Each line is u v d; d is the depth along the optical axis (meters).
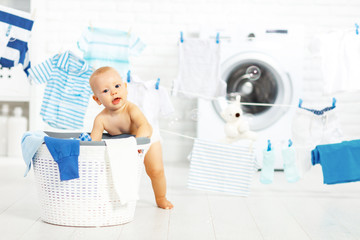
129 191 1.80
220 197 2.44
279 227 1.92
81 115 2.44
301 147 2.45
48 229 1.79
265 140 3.37
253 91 3.38
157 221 1.95
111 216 1.84
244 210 2.19
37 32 3.42
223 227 1.89
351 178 2.22
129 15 3.65
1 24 2.23
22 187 2.55
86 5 3.64
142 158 1.93
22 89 3.42
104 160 1.78
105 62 2.64
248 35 3.36
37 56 3.44
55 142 1.74
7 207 2.12
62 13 3.63
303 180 3.02
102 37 2.64
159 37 3.67
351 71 2.57
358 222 2.03
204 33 3.38
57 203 1.82
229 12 3.66
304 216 2.11
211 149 2.36
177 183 2.80
